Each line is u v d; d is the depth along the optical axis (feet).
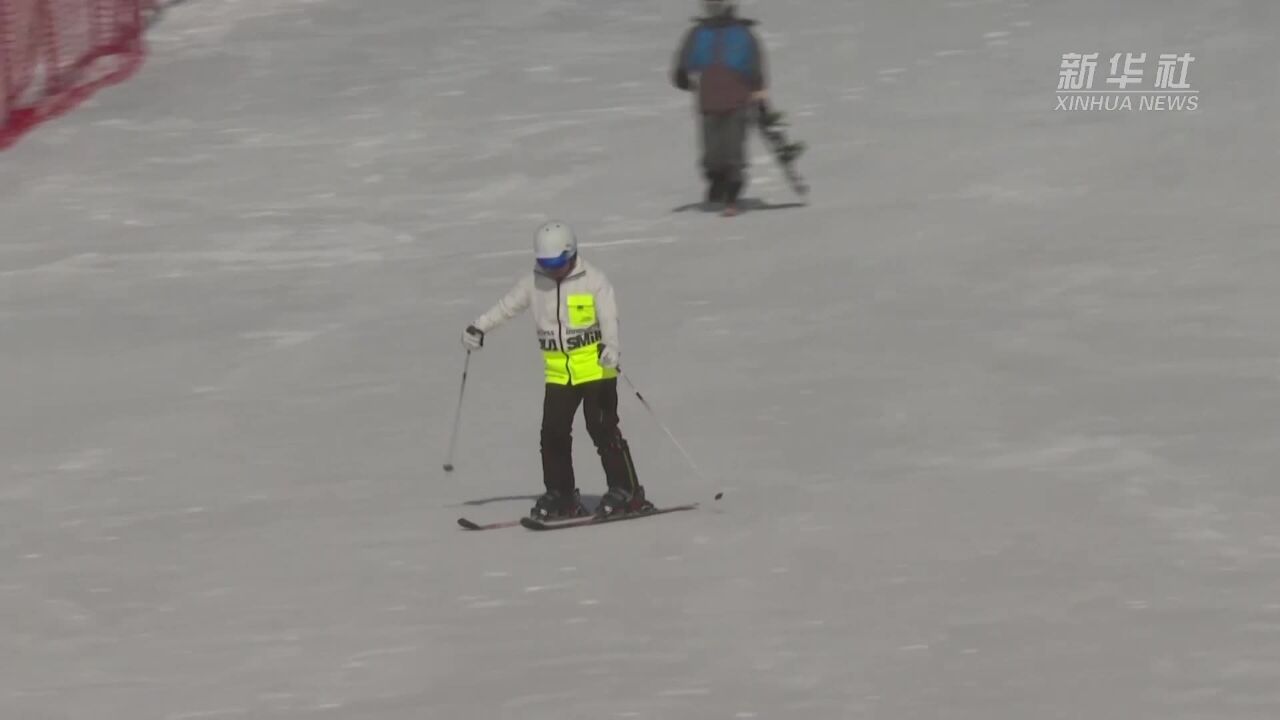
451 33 327.88
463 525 119.96
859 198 219.20
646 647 96.37
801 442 134.41
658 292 183.32
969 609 98.94
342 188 245.45
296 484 134.51
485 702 90.68
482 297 188.14
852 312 170.30
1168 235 191.21
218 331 183.93
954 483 122.21
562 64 304.09
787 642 95.76
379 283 198.18
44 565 119.34
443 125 274.16
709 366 156.15
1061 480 121.49
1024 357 152.56
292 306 191.52
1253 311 162.30
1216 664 89.76
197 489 135.44
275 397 159.12
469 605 104.78
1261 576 101.86
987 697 87.30
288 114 287.28
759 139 252.21
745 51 214.90
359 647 99.60
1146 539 108.99
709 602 102.37
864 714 86.22
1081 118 250.37
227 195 246.06
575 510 120.57
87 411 160.25
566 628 99.96
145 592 112.16
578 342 118.11
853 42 302.66
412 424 147.43
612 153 252.42
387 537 119.34
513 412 148.56
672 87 286.46
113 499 134.62
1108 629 95.09
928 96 268.62
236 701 93.35
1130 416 135.13
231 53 323.98
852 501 119.65
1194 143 232.73
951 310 168.76
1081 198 210.38
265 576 113.19
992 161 231.71
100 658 101.24
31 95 301.63
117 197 248.73
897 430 135.54
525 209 228.02
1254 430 129.80
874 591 102.53
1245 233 189.78
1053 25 303.07
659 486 126.82
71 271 213.66
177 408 158.71
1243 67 269.03
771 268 188.96
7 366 177.47
